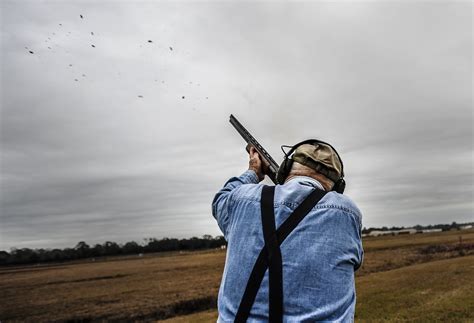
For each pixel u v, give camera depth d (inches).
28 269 5502.0
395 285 1283.2
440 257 2527.1
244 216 69.7
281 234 64.4
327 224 65.5
